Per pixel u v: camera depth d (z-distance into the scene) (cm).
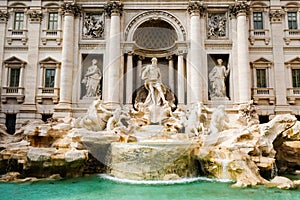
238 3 2975
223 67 2948
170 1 3044
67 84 2881
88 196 1405
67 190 1539
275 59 3052
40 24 3144
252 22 3119
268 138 2059
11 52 3116
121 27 2975
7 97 3014
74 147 1948
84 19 3081
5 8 3172
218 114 2175
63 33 3019
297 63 3042
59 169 1870
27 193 1486
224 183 1698
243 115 2684
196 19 2942
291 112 2956
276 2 3130
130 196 1398
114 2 2970
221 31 3045
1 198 1394
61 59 3064
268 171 1866
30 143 2102
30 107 2981
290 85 3020
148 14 3028
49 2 3145
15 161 1983
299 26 3123
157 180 1691
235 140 1970
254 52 3083
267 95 2977
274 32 3098
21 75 3059
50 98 3005
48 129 2131
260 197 1403
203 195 1427
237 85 2891
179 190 1518
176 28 2991
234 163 1764
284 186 1587
